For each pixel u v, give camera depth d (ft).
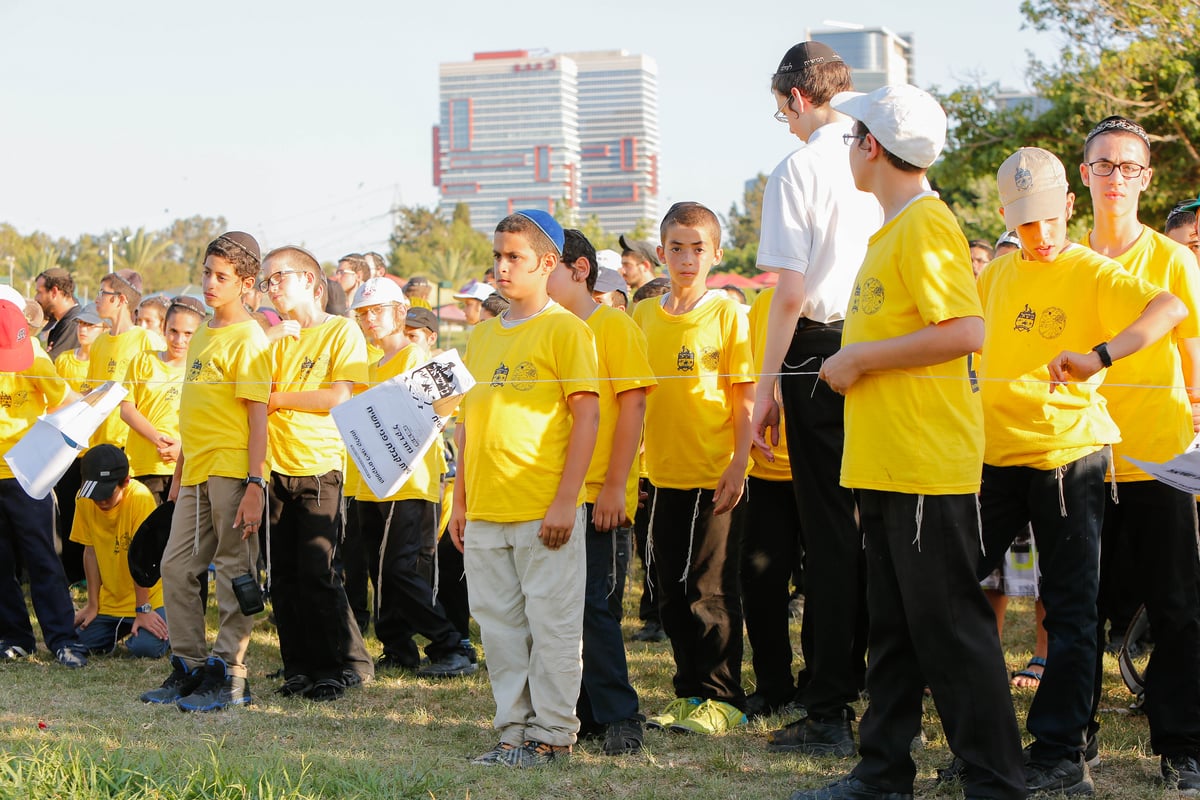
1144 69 52.75
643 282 25.13
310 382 16.96
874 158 11.14
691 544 14.96
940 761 13.16
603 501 13.87
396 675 18.51
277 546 16.98
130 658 19.76
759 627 15.48
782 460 15.21
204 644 16.81
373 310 19.90
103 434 24.95
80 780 11.19
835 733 13.47
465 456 13.69
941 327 10.36
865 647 15.37
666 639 21.21
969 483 10.62
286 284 17.33
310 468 16.78
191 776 11.29
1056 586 12.16
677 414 15.02
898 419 10.63
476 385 13.52
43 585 19.44
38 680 17.92
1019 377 12.57
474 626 22.98
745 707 15.20
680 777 12.65
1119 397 12.80
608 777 12.62
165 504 18.21
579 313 15.12
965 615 10.60
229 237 16.58
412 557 18.79
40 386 19.77
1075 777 11.84
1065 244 12.75
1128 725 14.73
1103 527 12.89
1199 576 12.37
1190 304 13.10
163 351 26.96
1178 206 15.98
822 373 10.98
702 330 15.10
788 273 13.43
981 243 24.59
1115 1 54.44
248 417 16.24
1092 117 52.80
